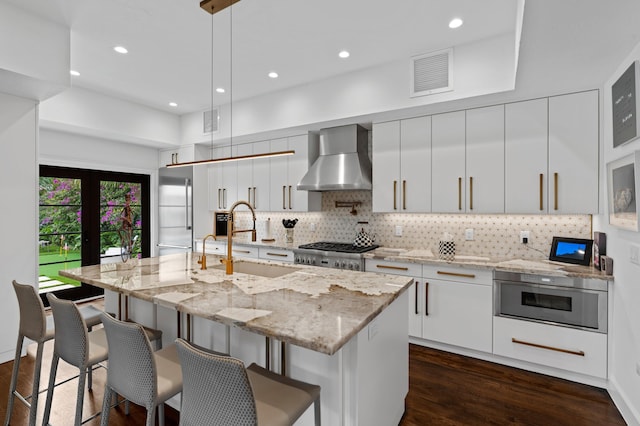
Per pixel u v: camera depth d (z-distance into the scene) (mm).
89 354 1762
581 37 1857
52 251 4391
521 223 3230
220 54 3172
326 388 1583
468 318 2918
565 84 2604
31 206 3006
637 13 1606
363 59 3273
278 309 1601
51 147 4234
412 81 3197
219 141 4883
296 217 4805
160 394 1403
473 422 2061
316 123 3869
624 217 2068
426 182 3414
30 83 2635
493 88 2818
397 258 3254
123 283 2105
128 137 4598
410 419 2088
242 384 1055
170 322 2178
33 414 1917
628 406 2105
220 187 5203
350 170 3834
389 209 3623
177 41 2926
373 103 3432
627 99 2027
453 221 3594
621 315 2213
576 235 2984
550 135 2830
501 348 2777
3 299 2846
